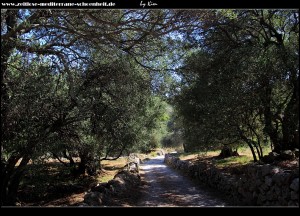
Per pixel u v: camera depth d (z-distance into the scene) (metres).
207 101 12.52
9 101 9.70
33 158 10.88
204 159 22.48
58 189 15.90
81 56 11.88
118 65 12.40
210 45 13.13
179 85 14.95
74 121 11.88
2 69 9.55
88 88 11.80
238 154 21.52
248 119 11.85
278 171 8.13
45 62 10.55
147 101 16.52
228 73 11.38
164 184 15.02
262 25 11.51
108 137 15.18
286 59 9.12
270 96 10.43
